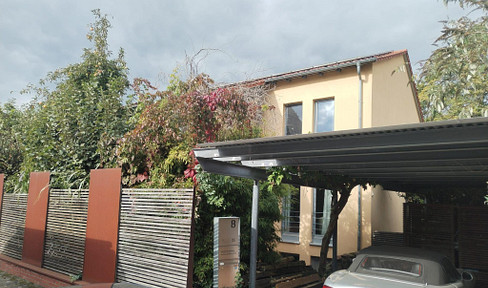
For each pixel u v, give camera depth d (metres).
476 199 12.63
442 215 11.27
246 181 8.34
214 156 6.34
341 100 12.73
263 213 8.91
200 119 8.45
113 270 7.34
